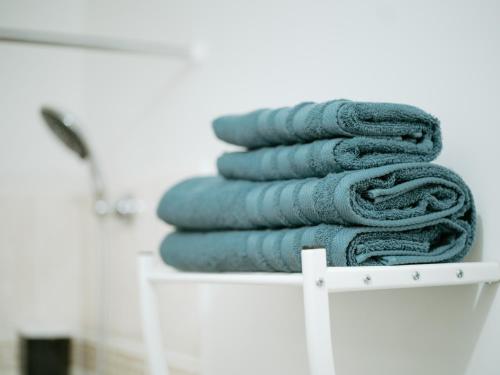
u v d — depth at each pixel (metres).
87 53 2.05
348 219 0.76
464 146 0.89
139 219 1.71
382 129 0.81
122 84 1.86
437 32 0.93
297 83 1.21
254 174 0.93
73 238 2.04
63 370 1.84
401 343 0.96
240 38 1.38
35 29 2.02
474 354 0.86
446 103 0.91
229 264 0.93
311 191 0.79
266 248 0.85
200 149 1.51
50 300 2.00
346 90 1.10
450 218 0.84
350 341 1.05
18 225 1.97
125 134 1.83
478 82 0.87
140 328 1.68
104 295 1.75
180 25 1.60
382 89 1.02
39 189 2.00
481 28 0.86
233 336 1.31
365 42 1.06
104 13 1.95
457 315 0.88
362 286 0.72
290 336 1.16
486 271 0.81
